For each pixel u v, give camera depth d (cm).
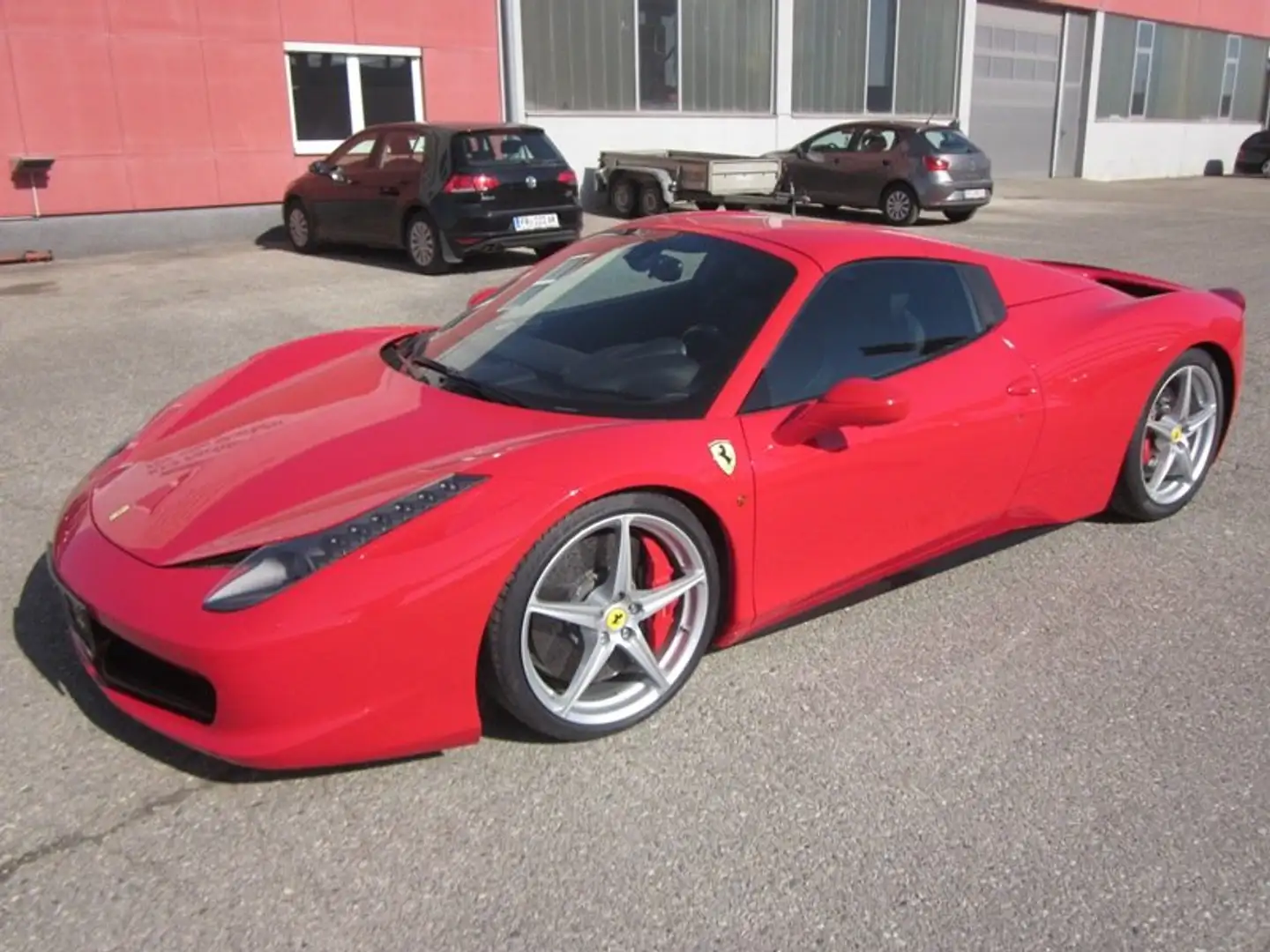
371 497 248
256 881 225
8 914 214
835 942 212
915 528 330
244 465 274
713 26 1695
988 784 261
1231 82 3020
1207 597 361
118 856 232
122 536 257
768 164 1361
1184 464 423
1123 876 230
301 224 1167
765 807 252
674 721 286
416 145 1018
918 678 309
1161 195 2108
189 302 858
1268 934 215
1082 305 385
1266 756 273
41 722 279
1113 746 277
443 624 241
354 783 258
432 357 338
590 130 1582
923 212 1720
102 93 1155
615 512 262
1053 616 347
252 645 226
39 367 646
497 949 208
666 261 344
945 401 326
